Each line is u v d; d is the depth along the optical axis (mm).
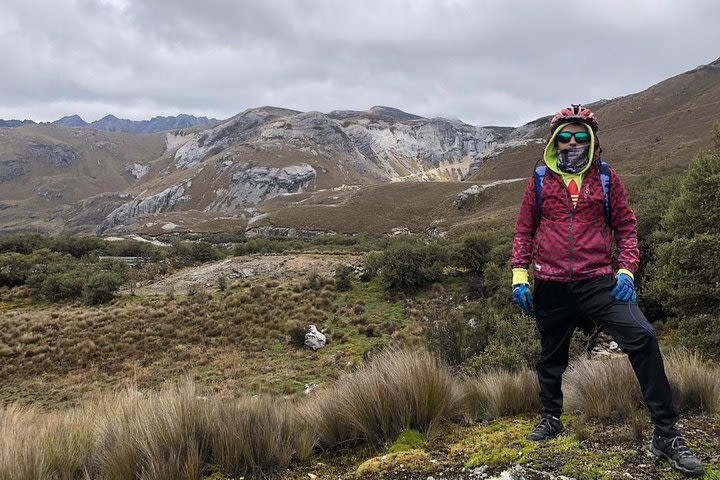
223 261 43219
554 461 2582
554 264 2631
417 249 30688
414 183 158375
